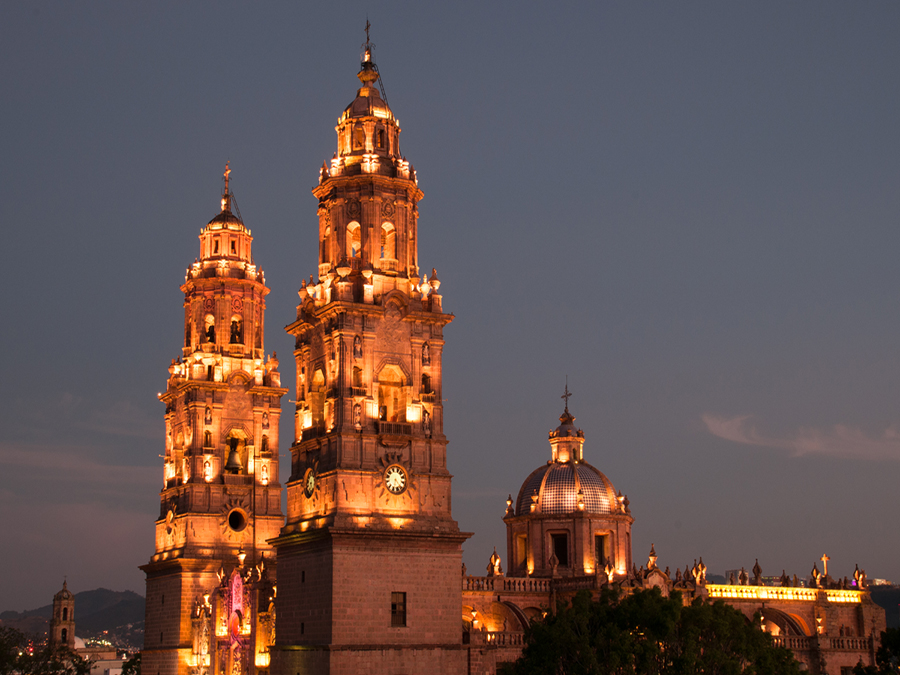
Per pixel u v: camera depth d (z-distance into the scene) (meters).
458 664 186.00
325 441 190.50
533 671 164.38
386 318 196.00
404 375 196.00
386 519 185.88
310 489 192.75
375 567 182.25
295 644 186.38
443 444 195.38
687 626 167.88
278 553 196.75
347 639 177.25
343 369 190.12
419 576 185.62
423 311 199.75
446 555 188.75
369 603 180.50
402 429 192.12
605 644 164.88
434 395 197.50
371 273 196.62
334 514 182.88
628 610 169.88
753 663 173.12
